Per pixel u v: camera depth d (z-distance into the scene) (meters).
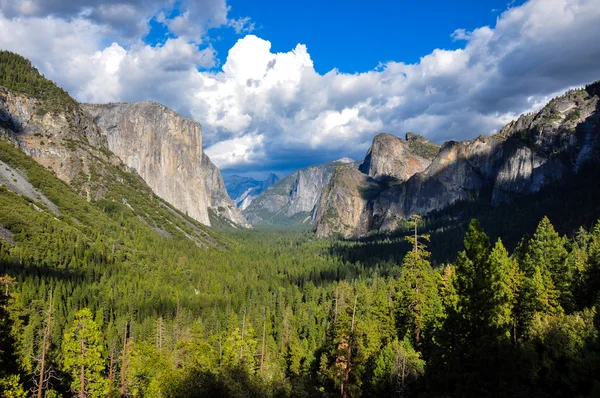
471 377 30.44
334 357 57.41
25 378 46.75
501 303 34.56
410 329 51.50
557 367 32.16
